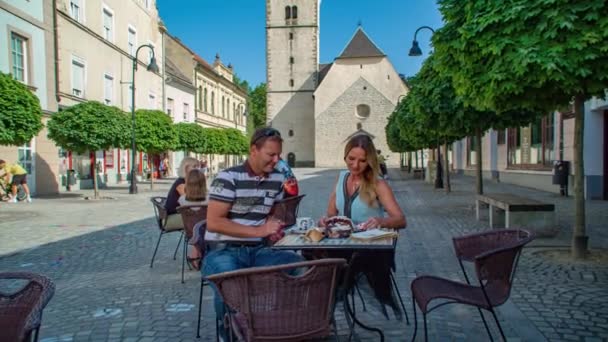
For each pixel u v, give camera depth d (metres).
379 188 4.28
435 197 17.06
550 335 4.12
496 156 25.23
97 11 25.61
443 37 6.36
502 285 3.52
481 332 4.27
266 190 3.51
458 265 6.76
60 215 13.83
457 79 6.30
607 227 9.31
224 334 3.32
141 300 5.48
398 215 4.10
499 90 5.53
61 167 23.33
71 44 22.83
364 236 3.52
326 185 25.95
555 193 17.20
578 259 6.59
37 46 20.22
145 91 32.47
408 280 6.05
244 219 3.46
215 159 52.66
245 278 2.62
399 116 19.48
